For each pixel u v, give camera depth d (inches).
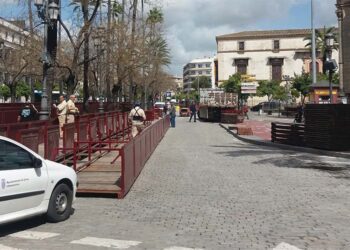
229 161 674.8
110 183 454.9
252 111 3914.9
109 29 1206.9
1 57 1745.8
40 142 489.7
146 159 653.9
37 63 1517.0
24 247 265.4
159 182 499.5
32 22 998.4
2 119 936.3
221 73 5359.3
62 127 557.3
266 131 1316.4
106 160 603.5
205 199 408.5
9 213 284.2
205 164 642.2
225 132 1331.2
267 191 444.8
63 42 1584.6
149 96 3260.3
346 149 749.9
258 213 353.4
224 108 2016.5
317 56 4667.8
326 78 2955.2
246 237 287.0
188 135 1211.2
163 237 287.6
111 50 1352.1
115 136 963.3
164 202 397.1
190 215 348.5
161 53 2645.2
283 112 2484.0
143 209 370.3
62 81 1653.5
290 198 410.6
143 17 1670.8
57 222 325.4
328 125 754.8
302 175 542.9
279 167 610.9
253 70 5270.7
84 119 703.7
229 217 341.1
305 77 3021.7
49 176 316.2
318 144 783.1
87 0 979.3
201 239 283.0
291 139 869.2
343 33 1743.4
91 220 333.1
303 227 311.3
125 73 1512.1
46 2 740.0
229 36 5319.9
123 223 324.8
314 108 794.8
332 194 428.1
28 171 299.9
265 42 5226.4
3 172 282.4
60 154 554.6
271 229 306.2
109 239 282.8
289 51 5167.3
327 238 284.2
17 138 432.8
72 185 340.2
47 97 730.8
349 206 377.7
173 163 652.7
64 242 276.4
